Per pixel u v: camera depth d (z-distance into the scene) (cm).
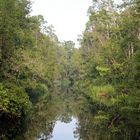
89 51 7175
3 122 2595
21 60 4359
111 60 4547
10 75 3938
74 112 5250
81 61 7944
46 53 7725
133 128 2916
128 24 3722
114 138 2961
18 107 2667
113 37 4791
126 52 4062
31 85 4800
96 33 6131
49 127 3709
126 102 3127
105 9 5481
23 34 4241
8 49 3781
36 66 5084
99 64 4853
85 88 6494
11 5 3622
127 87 3425
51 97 7538
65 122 4325
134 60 2802
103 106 4288
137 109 2762
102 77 4872
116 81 3978
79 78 8381
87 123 3988
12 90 2961
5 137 2469
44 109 5122
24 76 4644
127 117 3062
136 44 3591
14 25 3784
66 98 7725
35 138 2831
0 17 3478
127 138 2892
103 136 3098
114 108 3422
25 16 4847
